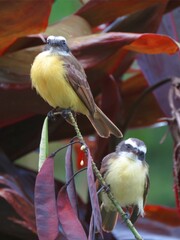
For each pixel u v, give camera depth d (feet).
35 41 14.05
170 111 14.49
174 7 14.48
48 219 12.99
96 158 14.28
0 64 13.99
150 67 14.58
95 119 13.60
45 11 13.89
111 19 14.29
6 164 14.20
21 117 14.16
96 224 12.96
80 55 13.94
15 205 13.80
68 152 13.06
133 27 14.37
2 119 14.16
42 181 13.01
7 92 14.03
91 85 14.30
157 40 13.89
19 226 14.08
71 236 12.98
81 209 14.37
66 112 13.38
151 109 14.79
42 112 14.14
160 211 14.51
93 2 14.19
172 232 14.51
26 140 14.47
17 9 13.85
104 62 14.16
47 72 13.51
